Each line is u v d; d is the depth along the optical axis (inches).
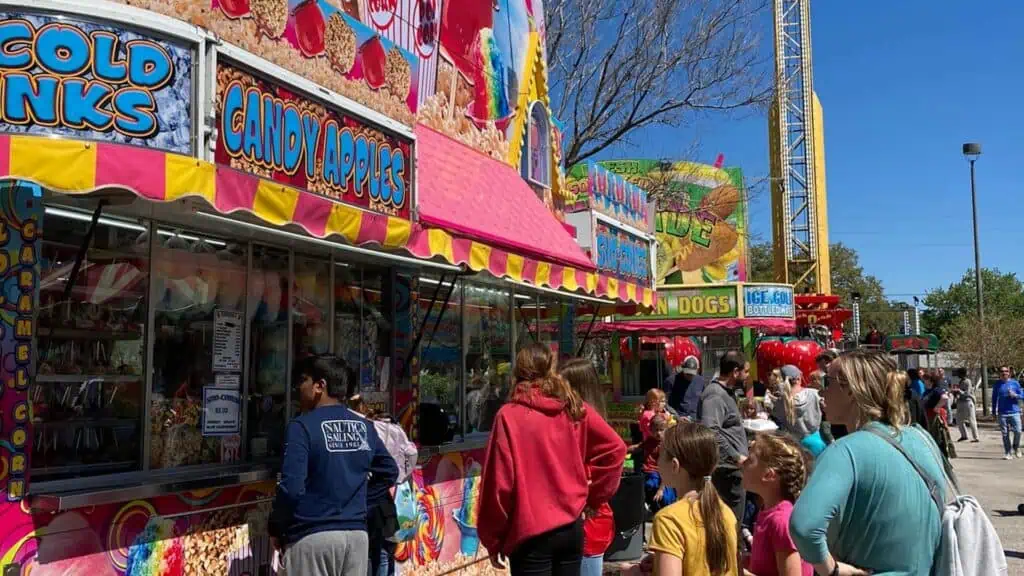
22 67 129.2
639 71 685.9
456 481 276.5
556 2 692.7
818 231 1497.3
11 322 148.6
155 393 187.3
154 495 165.9
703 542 130.9
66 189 128.3
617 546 289.0
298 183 173.8
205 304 202.4
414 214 218.4
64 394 167.9
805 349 679.1
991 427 1050.1
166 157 139.3
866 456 114.4
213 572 181.8
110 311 178.5
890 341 958.4
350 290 256.7
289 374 227.5
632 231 418.0
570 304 415.8
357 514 171.0
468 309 325.1
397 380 271.6
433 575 258.1
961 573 112.4
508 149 356.2
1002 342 1242.0
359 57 213.9
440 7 300.8
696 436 140.9
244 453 210.7
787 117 1509.6
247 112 159.5
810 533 111.2
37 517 148.3
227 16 162.9
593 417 161.8
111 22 137.3
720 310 668.1
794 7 1505.9
